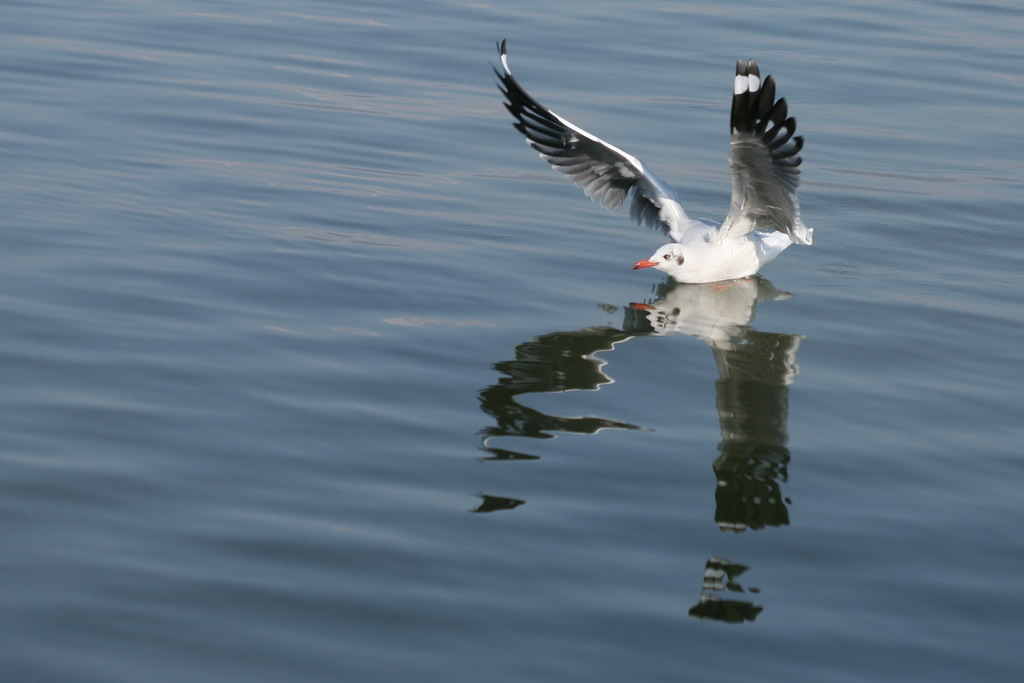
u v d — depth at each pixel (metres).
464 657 8.05
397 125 20.69
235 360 12.28
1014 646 8.38
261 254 15.16
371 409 11.45
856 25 28.31
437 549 9.23
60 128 19.23
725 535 9.61
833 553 9.42
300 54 24.33
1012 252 16.59
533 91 22.52
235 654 8.00
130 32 25.05
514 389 12.05
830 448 11.11
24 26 24.83
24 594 8.48
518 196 18.11
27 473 9.98
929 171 19.61
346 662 7.96
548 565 9.11
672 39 26.50
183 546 9.13
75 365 11.95
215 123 20.11
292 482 10.11
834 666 8.11
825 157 20.09
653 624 8.46
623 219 17.61
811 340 13.68
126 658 7.92
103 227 15.59
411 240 16.09
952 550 9.52
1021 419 11.78
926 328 14.05
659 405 11.91
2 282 13.73
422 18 27.47
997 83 24.38
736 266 15.55
